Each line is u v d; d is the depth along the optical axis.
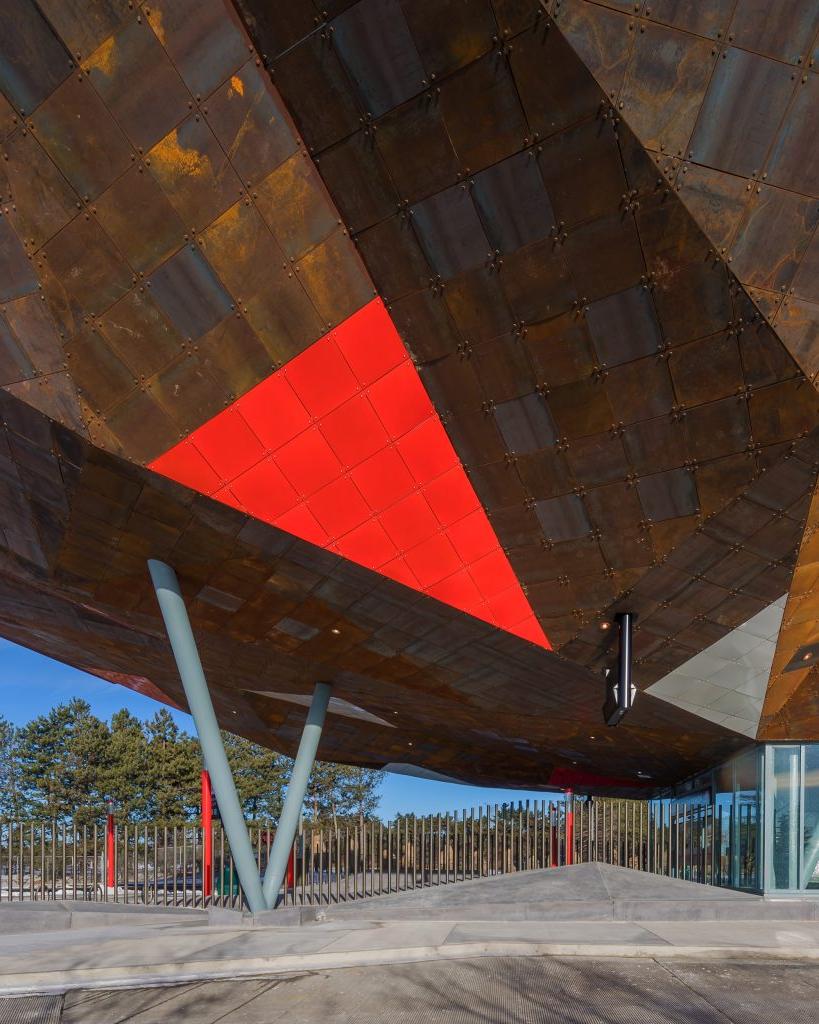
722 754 21.31
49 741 69.19
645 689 16.02
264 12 8.10
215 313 9.84
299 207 9.26
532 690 17.06
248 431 10.65
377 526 11.62
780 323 9.01
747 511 11.06
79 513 12.51
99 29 8.28
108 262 9.51
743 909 14.93
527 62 7.89
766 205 8.36
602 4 7.54
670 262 8.87
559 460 10.92
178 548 12.84
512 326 9.80
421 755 31.45
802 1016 7.20
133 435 10.52
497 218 9.01
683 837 24.36
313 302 9.83
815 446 9.98
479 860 21.17
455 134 8.52
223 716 29.70
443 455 11.05
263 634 16.28
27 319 9.77
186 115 8.73
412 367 10.35
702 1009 7.38
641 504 11.26
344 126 8.68
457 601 12.59
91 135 8.84
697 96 7.89
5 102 8.71
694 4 7.50
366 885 19.53
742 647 14.45
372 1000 7.74
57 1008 7.61
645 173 8.30
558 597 12.80
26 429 10.84
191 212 9.26
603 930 12.49
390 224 9.29
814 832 18.02
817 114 7.89
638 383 9.98
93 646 22.89
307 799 63.81
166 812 59.16
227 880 21.44
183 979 8.84
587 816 24.75
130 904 20.20
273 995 8.00
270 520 11.34
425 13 7.81
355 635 15.19
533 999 7.73
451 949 10.19
